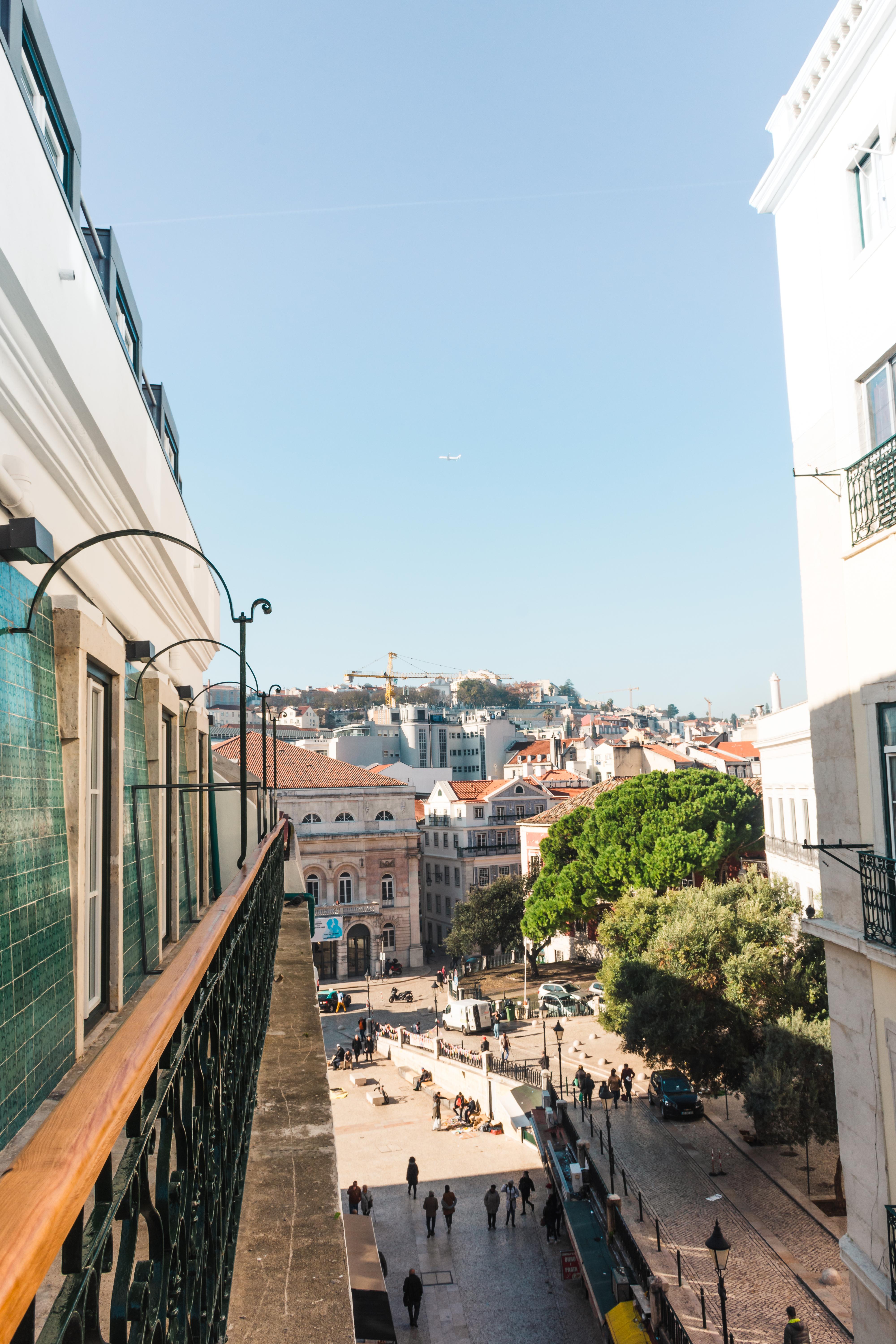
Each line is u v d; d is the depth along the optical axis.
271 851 8.88
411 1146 32.91
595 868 42.47
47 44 4.43
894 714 9.45
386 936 62.75
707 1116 29.48
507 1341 20.22
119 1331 1.76
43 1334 1.36
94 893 5.62
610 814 42.94
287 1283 4.25
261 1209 5.05
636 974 27.52
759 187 12.36
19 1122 3.72
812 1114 21.66
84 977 4.77
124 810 6.17
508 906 57.38
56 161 4.63
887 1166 9.52
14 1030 3.70
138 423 6.41
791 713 33.34
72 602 4.77
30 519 3.67
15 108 3.58
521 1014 46.97
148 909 7.08
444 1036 44.53
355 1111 36.75
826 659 10.88
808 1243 20.61
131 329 7.20
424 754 149.00
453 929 62.53
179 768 9.25
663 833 40.28
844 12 9.93
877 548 9.61
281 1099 6.82
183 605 9.27
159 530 7.39
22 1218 1.14
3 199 3.39
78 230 4.65
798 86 11.23
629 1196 23.81
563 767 106.25
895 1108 9.34
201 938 3.00
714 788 41.50
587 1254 22.16
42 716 4.34
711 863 38.91
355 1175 30.42
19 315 3.76
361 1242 16.58
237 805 13.55
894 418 9.52
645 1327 17.75
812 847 10.08
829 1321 17.55
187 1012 2.96
